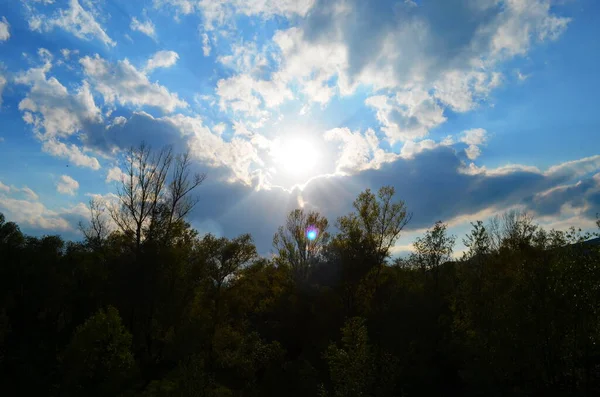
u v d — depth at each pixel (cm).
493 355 2166
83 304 4009
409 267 3469
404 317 2983
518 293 2086
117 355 1820
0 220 4266
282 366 2908
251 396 2550
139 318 3166
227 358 2995
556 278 1984
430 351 2769
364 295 3522
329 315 3422
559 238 2150
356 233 3475
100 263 3819
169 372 2636
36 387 2469
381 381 1909
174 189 3497
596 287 1859
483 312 2409
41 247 4275
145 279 2988
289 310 3656
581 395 1877
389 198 3509
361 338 1792
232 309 3541
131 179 3353
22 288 4062
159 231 3309
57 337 3778
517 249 2531
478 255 2670
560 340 1970
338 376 1750
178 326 3003
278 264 4312
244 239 3497
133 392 2169
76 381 1766
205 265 3338
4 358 2873
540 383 2152
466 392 2402
